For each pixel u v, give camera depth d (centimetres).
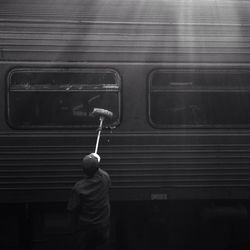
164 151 595
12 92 579
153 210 628
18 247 607
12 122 579
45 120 583
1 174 575
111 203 620
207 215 618
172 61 602
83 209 471
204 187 599
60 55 586
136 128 593
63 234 606
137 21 600
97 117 589
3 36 580
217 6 617
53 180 580
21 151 577
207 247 649
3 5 584
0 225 605
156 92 598
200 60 607
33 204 600
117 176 588
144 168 591
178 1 609
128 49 596
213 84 609
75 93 588
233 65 611
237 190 604
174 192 595
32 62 582
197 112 604
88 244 478
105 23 594
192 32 608
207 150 601
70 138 583
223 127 605
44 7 589
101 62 591
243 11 620
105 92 591
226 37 613
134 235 629
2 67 577
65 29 588
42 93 584
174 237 643
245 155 606
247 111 612
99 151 586
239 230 650
